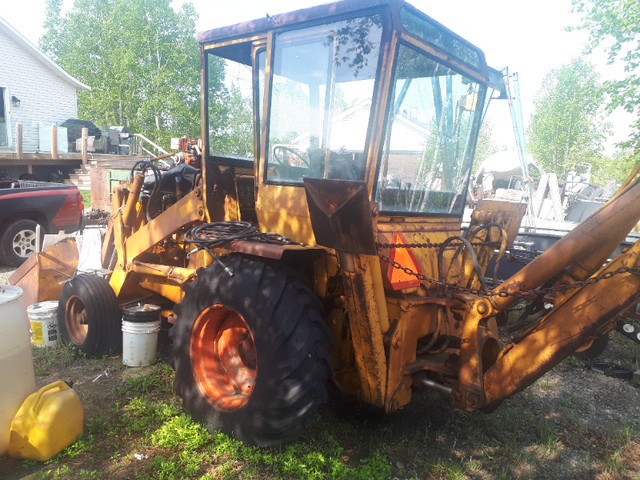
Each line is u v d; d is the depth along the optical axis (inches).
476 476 115.8
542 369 109.7
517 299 112.7
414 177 133.6
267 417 113.1
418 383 128.2
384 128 116.0
